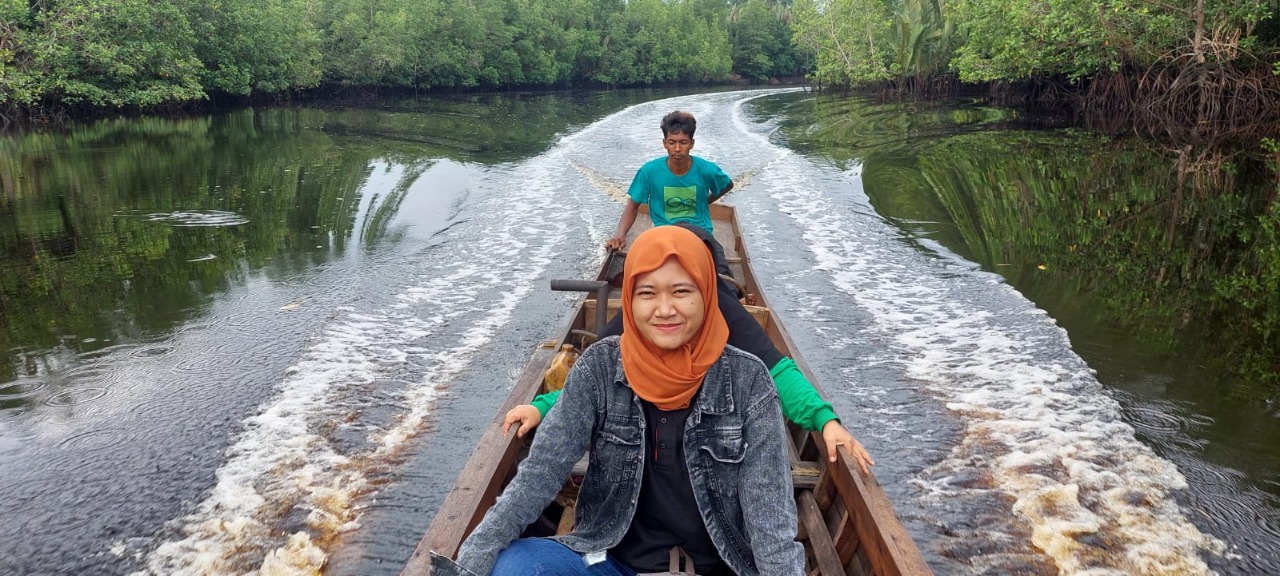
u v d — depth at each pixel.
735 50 61.78
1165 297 7.13
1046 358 5.88
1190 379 5.48
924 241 9.28
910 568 2.26
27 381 5.52
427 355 6.07
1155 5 14.36
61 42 21.97
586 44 49.84
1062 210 10.47
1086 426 4.88
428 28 37.75
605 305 3.63
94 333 6.42
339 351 6.10
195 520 4.01
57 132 20.39
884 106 27.02
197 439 4.77
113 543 3.84
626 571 2.05
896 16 29.86
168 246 9.13
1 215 10.61
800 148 17.16
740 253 7.12
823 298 7.35
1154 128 16.80
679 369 1.94
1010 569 3.69
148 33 23.98
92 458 4.55
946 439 4.80
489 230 10.02
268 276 8.02
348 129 21.64
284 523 4.00
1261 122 14.87
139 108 24.58
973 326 6.57
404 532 3.95
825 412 2.17
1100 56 16.66
